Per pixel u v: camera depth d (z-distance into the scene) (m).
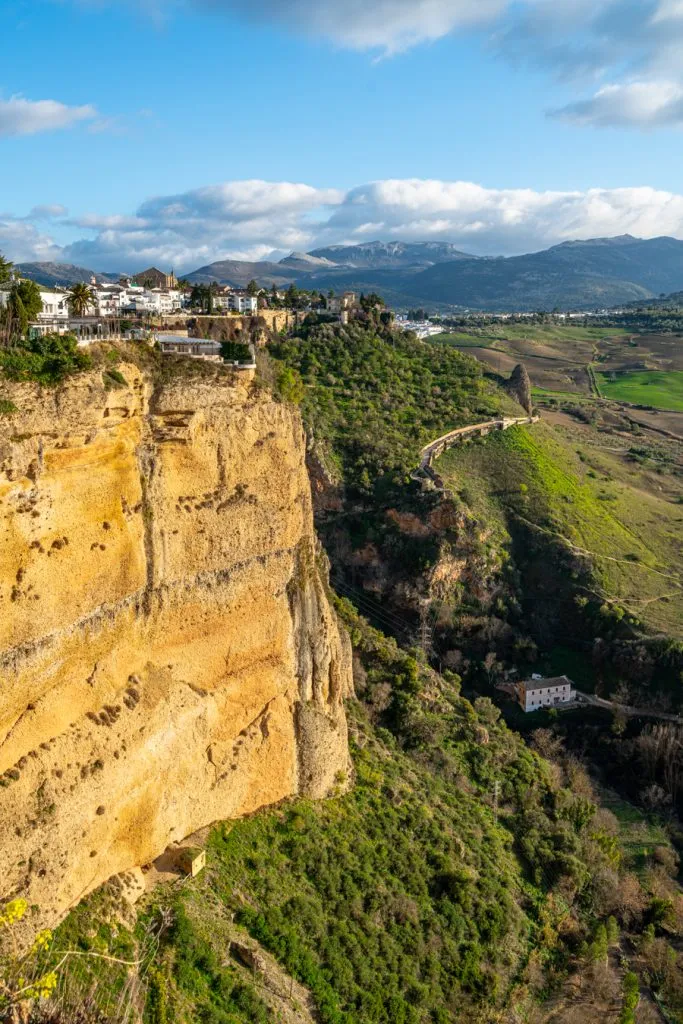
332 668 44.25
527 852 54.06
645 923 54.03
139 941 29.27
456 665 86.56
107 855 30.30
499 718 75.38
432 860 45.59
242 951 32.38
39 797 27.27
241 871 35.69
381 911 40.31
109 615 31.30
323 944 36.00
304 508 41.84
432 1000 38.03
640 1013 45.53
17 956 24.94
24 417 27.31
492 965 43.28
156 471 33.16
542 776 63.56
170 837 33.66
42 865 26.95
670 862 61.38
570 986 45.25
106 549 30.78
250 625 38.19
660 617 87.69
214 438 35.66
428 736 59.22
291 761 41.03
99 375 30.28
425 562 92.62
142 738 31.70
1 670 26.62
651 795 70.12
